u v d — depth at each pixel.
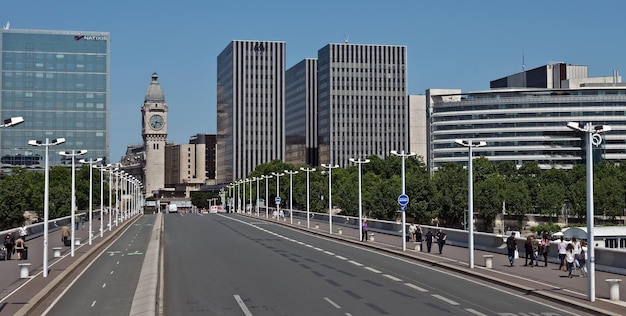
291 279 47.22
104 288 43.84
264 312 33.81
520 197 151.12
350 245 79.62
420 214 147.12
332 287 42.91
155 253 66.25
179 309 35.00
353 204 165.88
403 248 67.88
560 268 50.34
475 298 37.94
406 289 41.78
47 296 40.44
